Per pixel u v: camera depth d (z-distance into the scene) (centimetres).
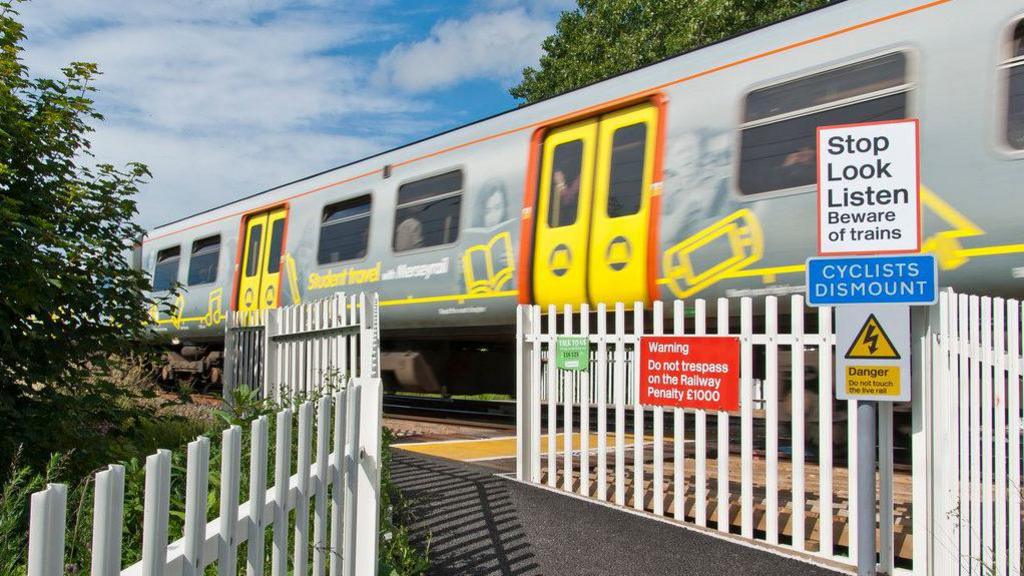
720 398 522
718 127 692
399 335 1057
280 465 255
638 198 743
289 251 1233
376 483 338
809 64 643
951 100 565
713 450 809
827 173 418
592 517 547
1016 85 539
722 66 700
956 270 554
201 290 1485
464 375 1131
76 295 533
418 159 1005
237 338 948
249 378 900
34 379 510
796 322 489
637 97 756
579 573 439
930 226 567
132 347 604
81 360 566
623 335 586
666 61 746
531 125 861
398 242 1016
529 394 659
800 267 626
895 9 604
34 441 490
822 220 420
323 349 684
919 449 445
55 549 155
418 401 1549
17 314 500
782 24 672
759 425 978
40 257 488
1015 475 385
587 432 607
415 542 482
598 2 2356
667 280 714
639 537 504
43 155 521
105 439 549
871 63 609
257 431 237
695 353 538
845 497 556
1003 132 541
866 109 606
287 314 791
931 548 432
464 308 916
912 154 405
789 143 645
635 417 573
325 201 1166
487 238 891
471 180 920
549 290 820
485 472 685
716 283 679
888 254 409
